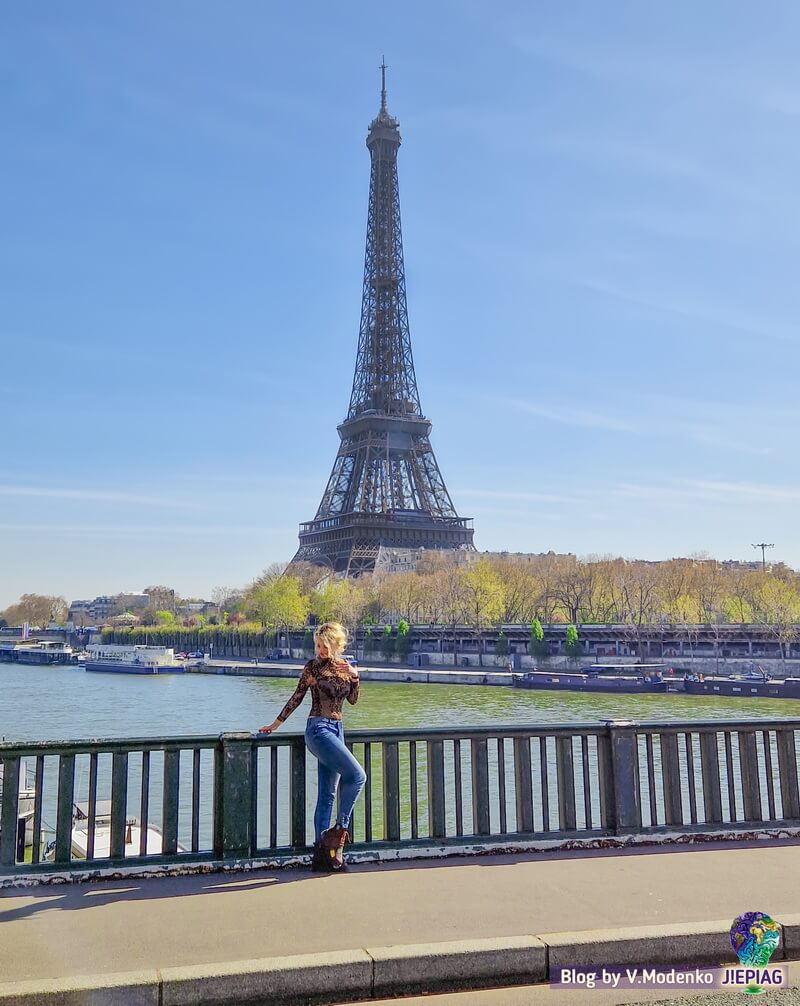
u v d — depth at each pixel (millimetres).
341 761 14109
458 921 11594
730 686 134625
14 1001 9328
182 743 14492
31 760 74062
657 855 14891
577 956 10719
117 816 14109
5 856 13492
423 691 150750
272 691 163875
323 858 13906
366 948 10547
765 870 13938
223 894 12836
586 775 15875
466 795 51031
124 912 12039
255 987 9891
